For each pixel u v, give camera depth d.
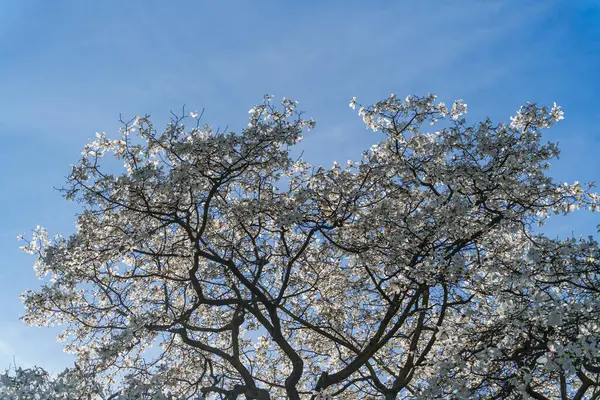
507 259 13.05
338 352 15.94
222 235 15.02
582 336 8.83
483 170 13.51
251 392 13.20
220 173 12.95
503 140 13.33
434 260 12.56
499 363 10.05
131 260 14.41
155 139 13.45
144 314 12.20
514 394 9.80
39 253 14.01
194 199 13.73
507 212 12.93
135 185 12.63
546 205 13.64
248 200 14.13
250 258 15.38
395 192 13.68
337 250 14.37
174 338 15.05
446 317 13.19
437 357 10.88
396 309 13.55
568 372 8.89
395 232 13.27
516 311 10.04
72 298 13.70
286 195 14.13
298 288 15.91
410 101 14.15
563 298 9.90
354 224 13.79
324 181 13.80
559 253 10.03
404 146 14.16
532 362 9.70
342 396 15.93
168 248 15.09
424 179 13.88
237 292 14.55
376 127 14.30
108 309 14.19
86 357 13.88
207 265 15.12
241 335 16.56
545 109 13.78
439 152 13.65
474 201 13.70
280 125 13.37
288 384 13.12
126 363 13.24
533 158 13.50
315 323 15.88
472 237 13.17
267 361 16.81
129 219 13.68
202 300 13.37
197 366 15.73
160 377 12.71
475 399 9.80
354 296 15.09
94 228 13.84
